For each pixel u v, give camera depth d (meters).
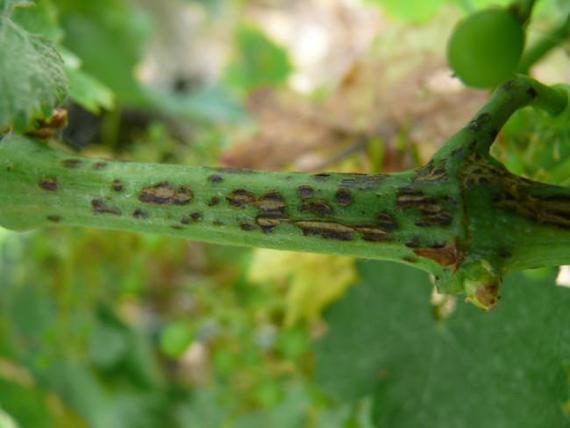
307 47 0.50
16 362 0.27
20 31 0.10
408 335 0.17
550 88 0.09
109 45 0.29
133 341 0.27
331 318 0.18
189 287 0.23
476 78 0.12
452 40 0.12
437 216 0.09
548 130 0.12
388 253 0.09
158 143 0.23
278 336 0.20
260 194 0.09
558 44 0.13
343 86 0.19
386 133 0.18
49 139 0.10
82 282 0.23
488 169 0.09
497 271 0.08
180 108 0.32
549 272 0.13
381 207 0.09
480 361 0.15
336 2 0.27
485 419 0.15
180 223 0.09
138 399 0.28
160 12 0.39
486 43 0.12
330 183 0.09
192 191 0.09
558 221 0.08
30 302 0.26
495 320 0.15
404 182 0.09
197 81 0.42
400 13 0.19
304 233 0.09
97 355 0.27
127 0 0.32
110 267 0.24
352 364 0.18
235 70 0.33
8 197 0.10
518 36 0.12
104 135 0.29
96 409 0.27
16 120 0.10
